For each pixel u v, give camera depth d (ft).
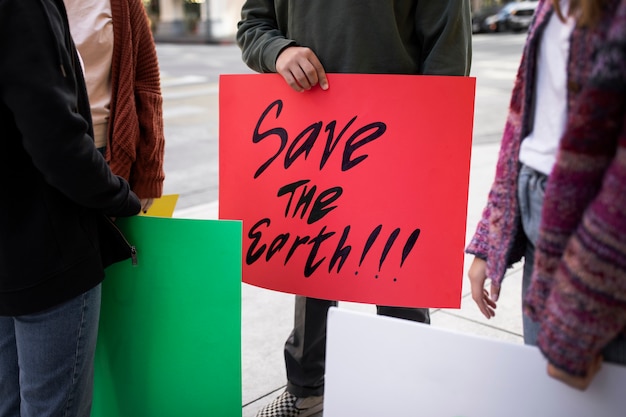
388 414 4.12
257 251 6.09
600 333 3.06
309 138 5.74
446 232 5.58
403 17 5.60
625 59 2.92
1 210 4.31
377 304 5.78
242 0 86.07
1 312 4.50
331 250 5.81
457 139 5.45
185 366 5.56
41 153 4.09
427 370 3.96
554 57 3.51
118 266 5.47
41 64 3.97
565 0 3.43
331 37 5.58
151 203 6.94
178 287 5.38
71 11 6.09
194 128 23.39
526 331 4.09
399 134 5.52
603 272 2.97
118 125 6.29
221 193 6.19
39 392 4.77
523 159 3.79
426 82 5.39
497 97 29.76
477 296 4.47
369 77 5.47
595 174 3.15
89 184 4.36
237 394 5.51
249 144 5.99
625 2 2.91
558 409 3.68
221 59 52.90
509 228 3.98
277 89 5.79
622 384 3.48
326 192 5.75
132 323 5.57
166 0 90.99
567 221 3.26
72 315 4.71
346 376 4.16
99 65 6.24
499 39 69.51
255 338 8.83
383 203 5.64
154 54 6.84
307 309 6.39
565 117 3.45
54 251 4.47
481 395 3.86
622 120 3.03
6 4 3.86
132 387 5.75
